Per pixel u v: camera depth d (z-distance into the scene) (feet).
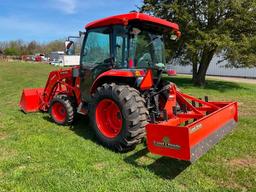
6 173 13.73
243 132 20.18
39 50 277.44
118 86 16.30
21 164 14.70
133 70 16.56
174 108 18.07
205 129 14.57
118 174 13.65
